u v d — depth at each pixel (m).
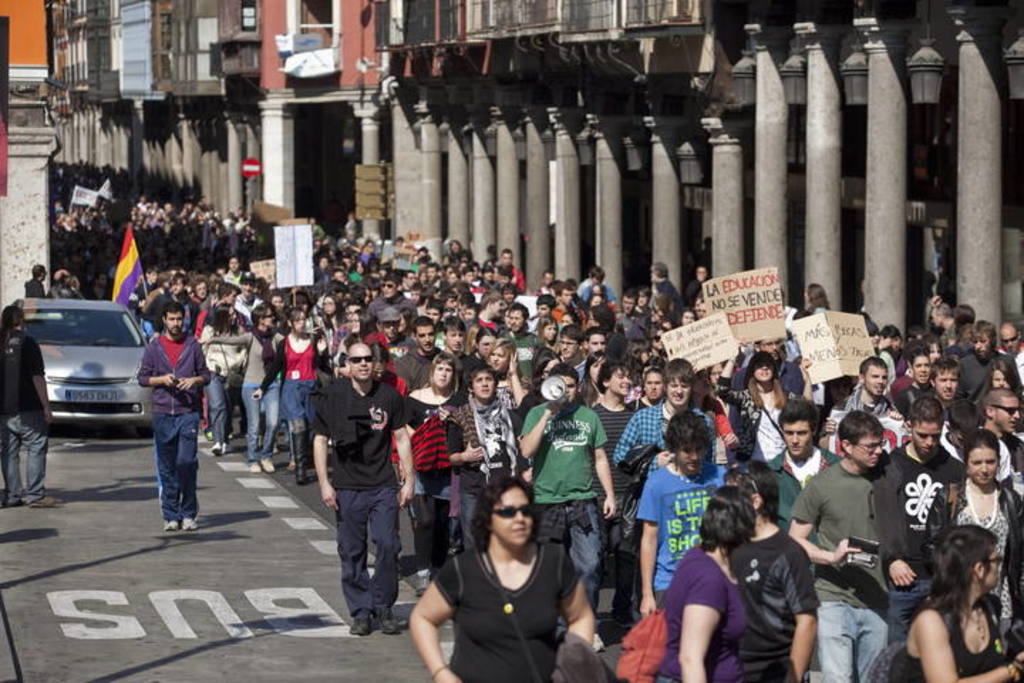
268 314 51.47
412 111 131.88
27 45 77.25
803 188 72.69
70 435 58.53
